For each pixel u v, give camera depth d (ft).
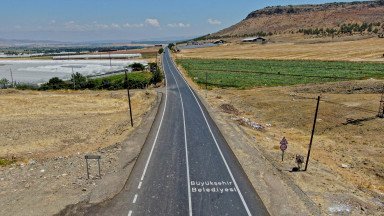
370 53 443.73
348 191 78.59
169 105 187.01
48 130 140.15
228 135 122.11
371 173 97.60
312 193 75.97
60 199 70.59
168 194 74.69
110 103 204.03
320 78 278.87
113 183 78.54
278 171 88.02
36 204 68.54
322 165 98.07
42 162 94.38
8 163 95.76
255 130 138.72
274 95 216.13
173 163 93.81
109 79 310.45
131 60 563.07
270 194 74.18
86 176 82.38
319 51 512.22
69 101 208.33
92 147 112.16
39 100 208.85
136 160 95.50
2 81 298.35
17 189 75.46
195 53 629.51
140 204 69.87
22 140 124.98
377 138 126.62
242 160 95.30
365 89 207.72
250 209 68.54
